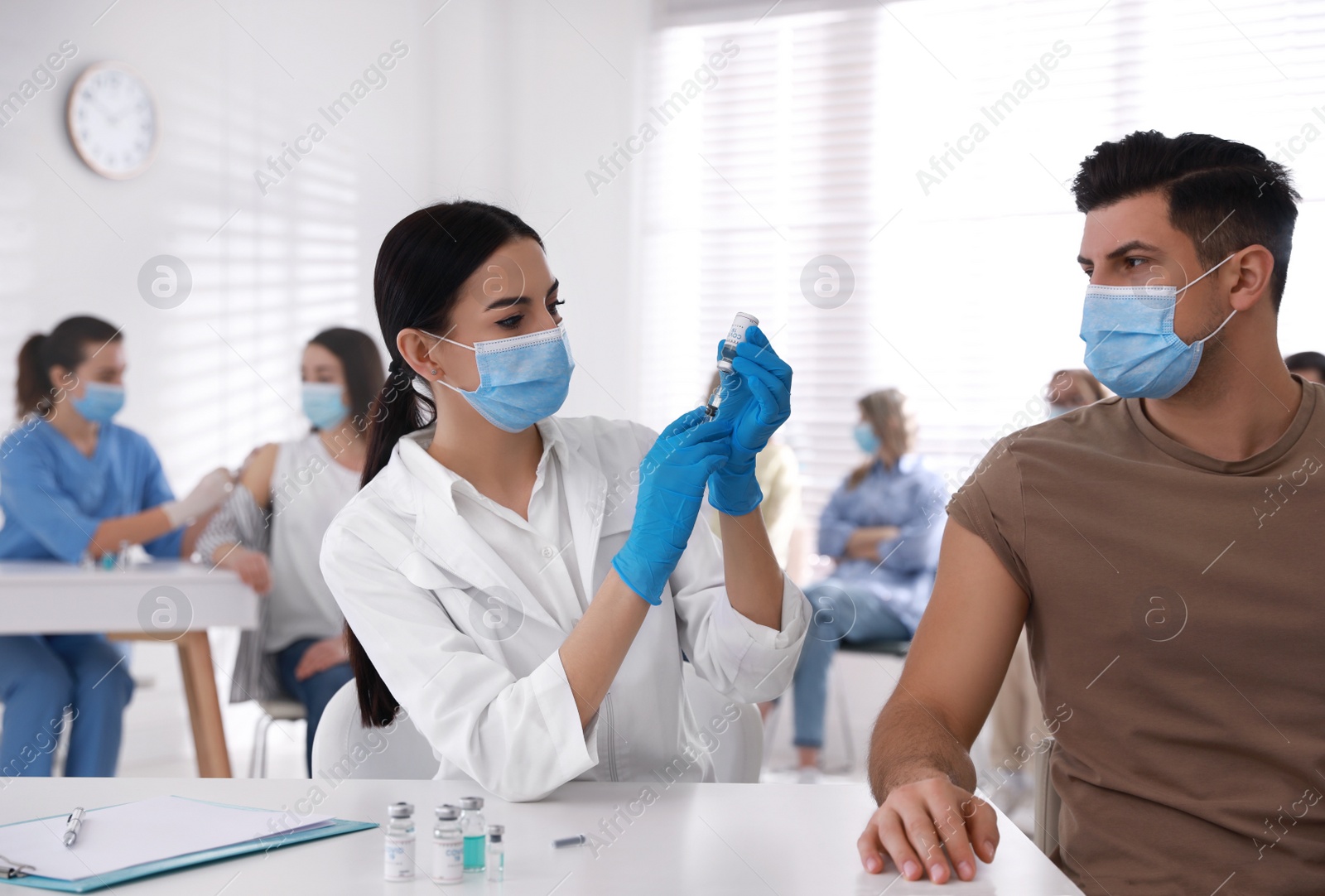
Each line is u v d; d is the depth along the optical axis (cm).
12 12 316
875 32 392
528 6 427
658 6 417
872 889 76
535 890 75
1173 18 351
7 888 75
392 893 74
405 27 426
